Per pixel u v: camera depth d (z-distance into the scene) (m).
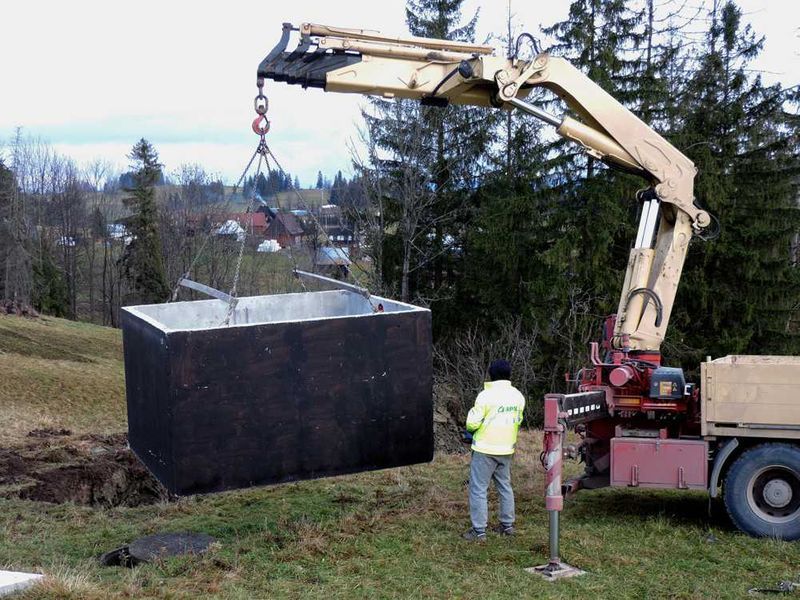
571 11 26.08
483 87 8.16
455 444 16.38
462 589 5.85
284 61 7.32
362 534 7.24
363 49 7.51
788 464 7.06
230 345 6.51
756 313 25.47
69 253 67.25
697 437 7.64
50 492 10.00
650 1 26.77
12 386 28.33
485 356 26.61
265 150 7.08
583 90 8.08
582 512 8.13
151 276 59.34
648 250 8.26
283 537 7.22
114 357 40.81
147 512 8.93
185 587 5.86
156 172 59.50
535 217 27.09
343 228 30.98
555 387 25.97
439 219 29.80
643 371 7.78
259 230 31.55
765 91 25.91
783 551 6.73
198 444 6.43
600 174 26.03
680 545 6.93
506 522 7.22
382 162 29.70
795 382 7.05
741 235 25.30
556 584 5.95
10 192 58.44
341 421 6.95
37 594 5.41
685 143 25.50
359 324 6.97
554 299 26.16
